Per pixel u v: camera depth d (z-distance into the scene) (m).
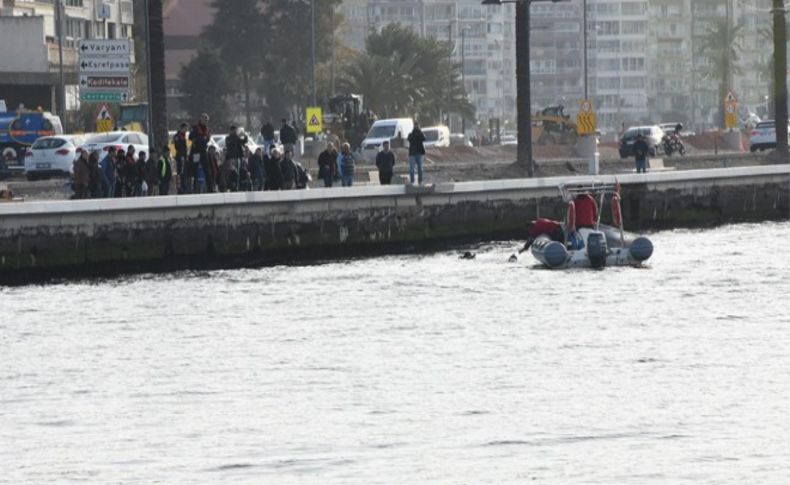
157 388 98.31
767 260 164.00
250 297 142.25
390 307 133.12
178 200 167.00
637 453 77.75
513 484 72.56
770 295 135.88
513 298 136.75
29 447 82.75
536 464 76.12
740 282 145.00
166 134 187.75
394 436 82.94
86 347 115.06
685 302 132.38
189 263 168.38
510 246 186.88
